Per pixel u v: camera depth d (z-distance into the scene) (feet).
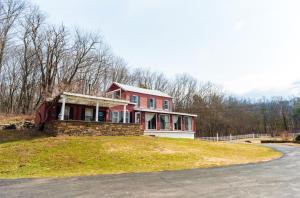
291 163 38.27
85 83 121.19
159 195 18.12
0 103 108.78
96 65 129.39
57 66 110.52
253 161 41.06
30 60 109.19
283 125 225.56
